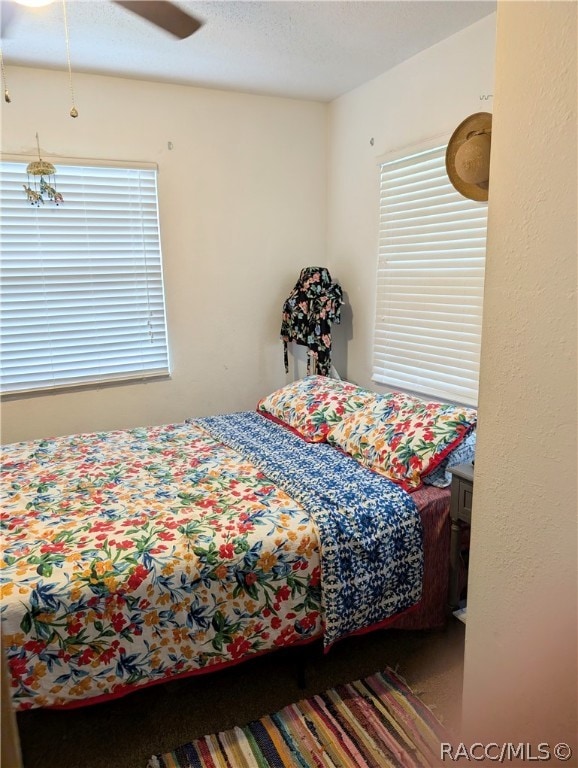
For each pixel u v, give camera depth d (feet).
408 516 6.06
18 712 5.09
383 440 7.18
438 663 6.27
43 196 9.15
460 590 6.34
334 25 7.49
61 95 9.02
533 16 2.41
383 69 9.23
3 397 9.56
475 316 8.12
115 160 9.53
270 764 4.99
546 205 2.44
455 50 7.90
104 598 4.80
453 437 6.61
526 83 2.48
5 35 7.52
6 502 6.28
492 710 3.18
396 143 9.36
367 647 6.56
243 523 5.70
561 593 2.63
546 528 2.67
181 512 5.97
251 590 5.35
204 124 10.18
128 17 7.00
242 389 11.64
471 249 8.07
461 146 4.71
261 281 11.36
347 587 5.65
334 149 11.16
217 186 10.53
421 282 9.12
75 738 5.30
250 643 5.42
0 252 9.12
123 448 8.19
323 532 5.61
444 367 8.84
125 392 10.55
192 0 6.69
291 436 8.61
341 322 11.51
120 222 9.86
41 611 4.58
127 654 4.93
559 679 2.70
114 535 5.46
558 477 2.56
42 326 9.64
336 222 11.42
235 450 8.07
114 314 10.15
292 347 11.99
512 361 2.74
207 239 10.65
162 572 5.01
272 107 10.71
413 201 9.09
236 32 7.64
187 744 5.21
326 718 5.50
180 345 10.84
